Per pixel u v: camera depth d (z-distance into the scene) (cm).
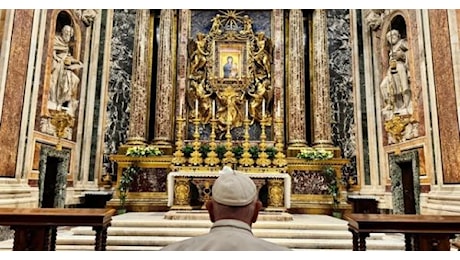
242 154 908
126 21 1161
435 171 773
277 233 687
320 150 1004
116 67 1127
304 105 1095
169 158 991
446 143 738
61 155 934
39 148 826
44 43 849
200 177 810
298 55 1114
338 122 1108
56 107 902
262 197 903
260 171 849
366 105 1103
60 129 910
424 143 823
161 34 1128
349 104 1120
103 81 1105
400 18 963
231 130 1098
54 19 890
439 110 763
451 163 721
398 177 958
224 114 1105
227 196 192
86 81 1075
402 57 938
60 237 654
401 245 639
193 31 1167
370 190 1043
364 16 1150
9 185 702
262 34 1143
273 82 1120
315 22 1141
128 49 1143
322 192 978
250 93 1119
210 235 177
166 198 977
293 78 1102
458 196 686
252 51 1139
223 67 1130
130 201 970
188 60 1141
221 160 915
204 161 887
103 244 409
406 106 910
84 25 1072
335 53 1152
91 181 1047
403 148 923
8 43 705
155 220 743
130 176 954
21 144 746
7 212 374
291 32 1135
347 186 1062
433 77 784
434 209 746
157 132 1070
